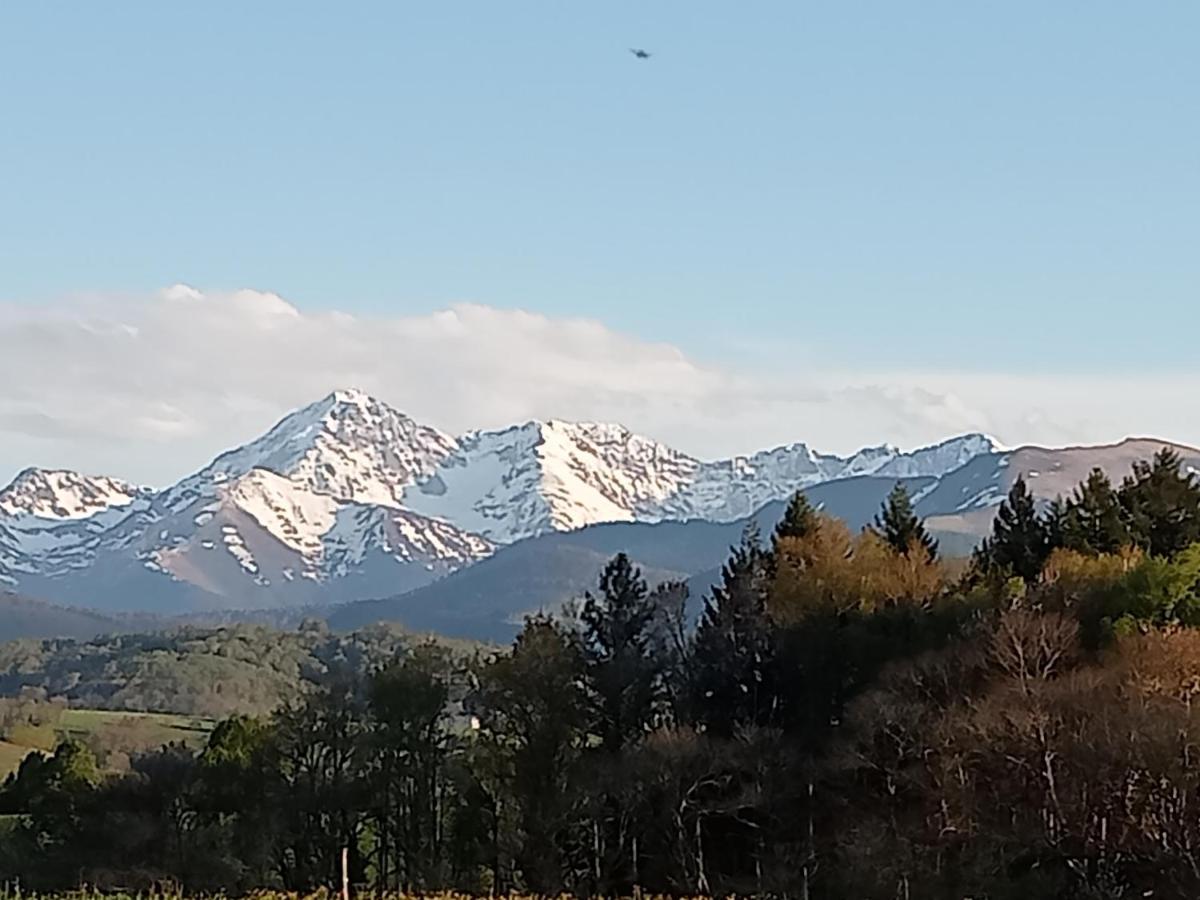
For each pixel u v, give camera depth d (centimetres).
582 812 7719
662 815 7656
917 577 8750
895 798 7038
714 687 8381
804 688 8162
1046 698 6581
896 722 7050
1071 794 6462
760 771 7544
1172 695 6375
